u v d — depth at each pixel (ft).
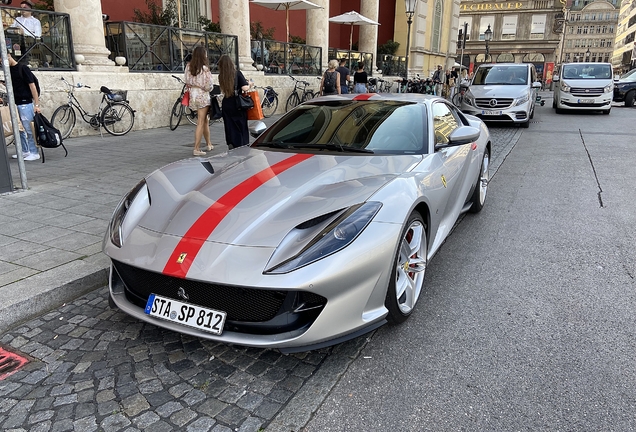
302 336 7.77
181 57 40.01
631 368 8.49
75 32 32.60
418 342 9.39
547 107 69.72
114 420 7.27
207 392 7.92
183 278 7.84
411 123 12.75
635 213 17.65
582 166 26.20
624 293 11.39
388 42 88.28
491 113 42.91
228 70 23.79
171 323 8.43
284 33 69.10
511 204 19.07
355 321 8.20
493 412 7.42
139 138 32.63
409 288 9.93
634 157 28.63
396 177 9.84
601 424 7.14
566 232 15.71
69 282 11.19
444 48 110.22
